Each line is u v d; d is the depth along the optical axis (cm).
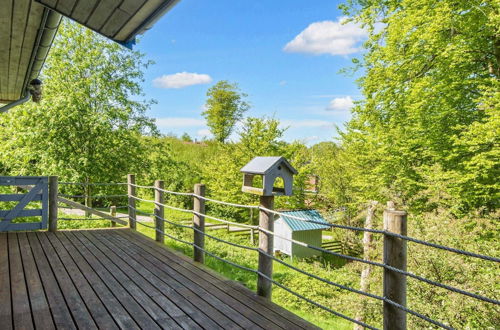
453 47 751
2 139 1095
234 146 1803
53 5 301
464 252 175
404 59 914
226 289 338
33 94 587
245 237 1752
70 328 251
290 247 1734
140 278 366
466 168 802
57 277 364
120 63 1218
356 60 1066
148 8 279
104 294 319
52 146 1024
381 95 1001
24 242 514
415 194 972
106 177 1126
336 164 1684
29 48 429
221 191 1783
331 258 1719
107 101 1178
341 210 1731
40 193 596
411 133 969
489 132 693
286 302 922
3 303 294
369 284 797
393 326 215
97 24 330
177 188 2361
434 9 759
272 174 314
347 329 772
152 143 1314
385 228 221
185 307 293
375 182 1123
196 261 433
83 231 608
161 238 537
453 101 868
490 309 557
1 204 898
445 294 601
